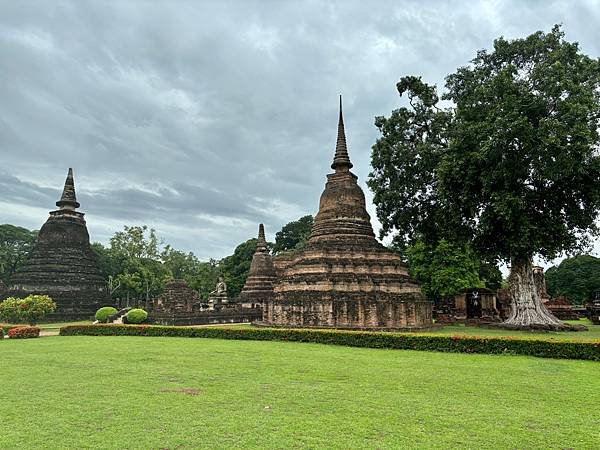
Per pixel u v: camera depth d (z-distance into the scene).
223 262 122.44
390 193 45.50
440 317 50.62
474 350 25.09
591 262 85.31
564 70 34.00
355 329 35.00
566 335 33.97
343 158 45.00
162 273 99.62
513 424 11.84
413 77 45.56
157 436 10.73
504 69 35.53
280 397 14.49
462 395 14.93
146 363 21.28
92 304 60.28
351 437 10.73
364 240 41.88
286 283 40.03
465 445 10.30
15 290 57.72
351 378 17.62
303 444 10.25
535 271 67.50
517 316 39.66
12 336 34.25
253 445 10.16
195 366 20.39
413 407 13.38
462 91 43.62
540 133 31.66
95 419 12.07
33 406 13.38
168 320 51.50
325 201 44.03
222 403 13.73
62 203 64.44
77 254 62.50
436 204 45.31
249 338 32.59
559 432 11.23
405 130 45.91
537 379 17.61
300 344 29.34
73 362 21.62
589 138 31.33
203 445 10.15
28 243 90.75
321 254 39.72
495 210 33.56
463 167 35.78
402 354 24.61
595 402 14.13
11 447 10.02
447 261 60.34
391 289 38.50
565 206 37.50
